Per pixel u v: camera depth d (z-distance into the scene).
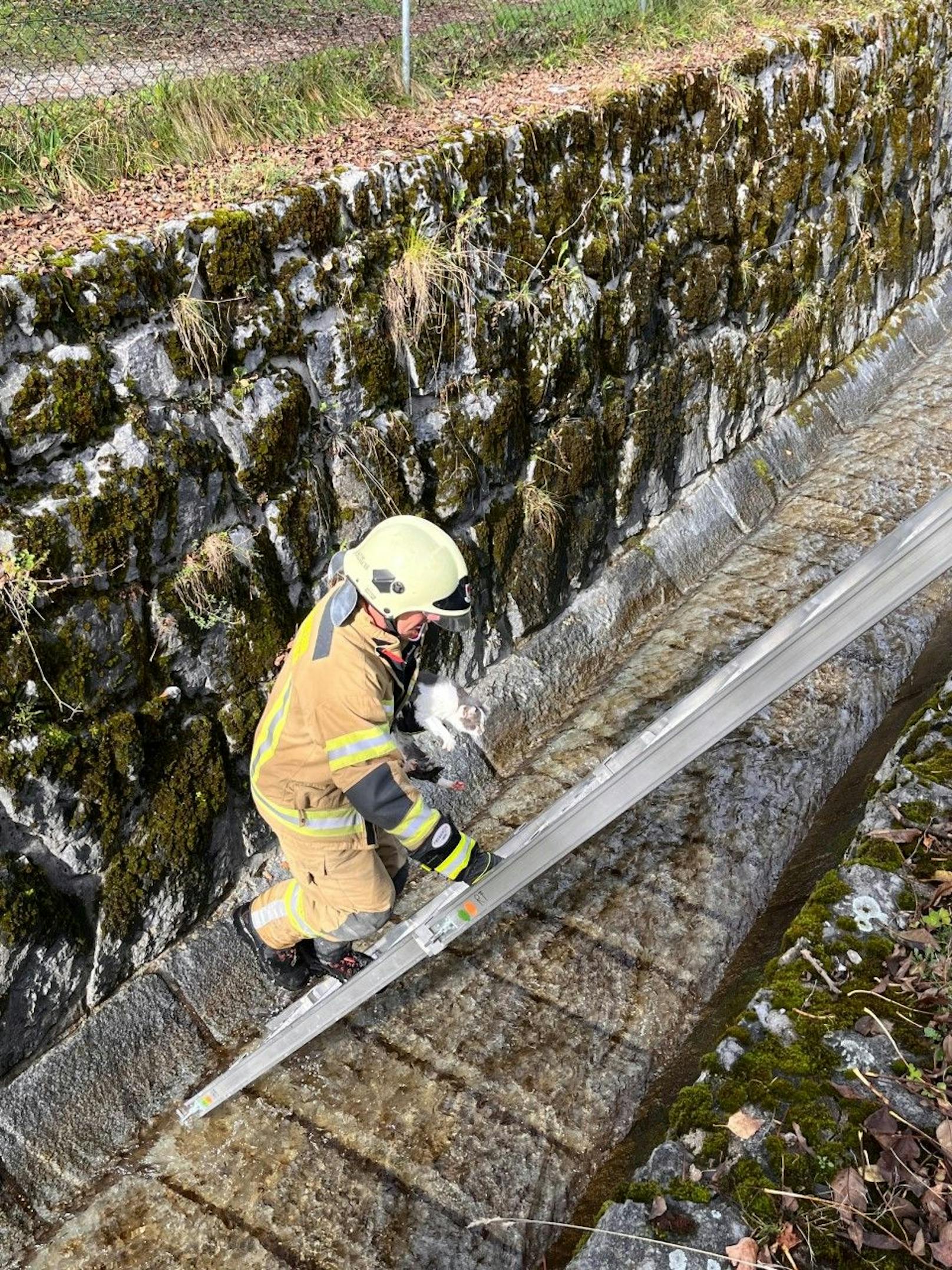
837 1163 2.11
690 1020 3.24
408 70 4.78
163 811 3.35
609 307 4.80
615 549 5.24
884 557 2.16
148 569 3.25
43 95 3.99
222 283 3.36
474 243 4.12
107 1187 2.96
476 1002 3.37
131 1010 3.29
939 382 7.12
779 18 6.51
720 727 2.33
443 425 4.10
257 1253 2.77
